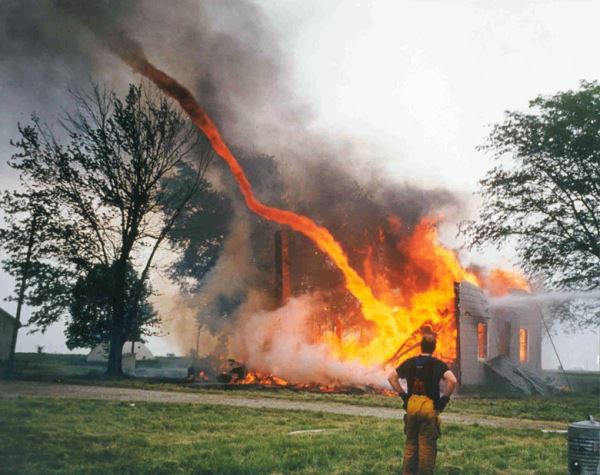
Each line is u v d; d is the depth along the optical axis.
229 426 13.11
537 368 40.06
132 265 36.12
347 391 27.11
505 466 9.34
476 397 26.64
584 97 32.12
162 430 12.38
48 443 10.13
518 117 33.66
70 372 36.81
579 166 32.34
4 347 49.69
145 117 34.84
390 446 10.62
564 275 33.53
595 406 23.27
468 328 32.12
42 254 34.16
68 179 33.91
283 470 8.65
